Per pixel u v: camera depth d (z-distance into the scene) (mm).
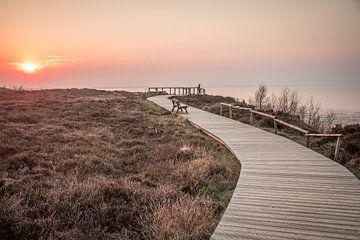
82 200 6711
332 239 4797
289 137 15000
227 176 9297
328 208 6070
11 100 27688
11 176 8641
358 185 7535
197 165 10062
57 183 8102
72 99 30562
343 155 11023
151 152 12555
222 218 5652
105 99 32125
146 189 7898
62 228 5633
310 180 7945
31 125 16703
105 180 8188
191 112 24812
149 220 6004
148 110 26609
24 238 5137
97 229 5555
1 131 14070
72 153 11641
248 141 13359
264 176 8336
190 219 5668
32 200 6672
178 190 7852
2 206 5883
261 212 5906
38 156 10867
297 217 5652
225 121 19578
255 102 32812
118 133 16500
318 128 22797
